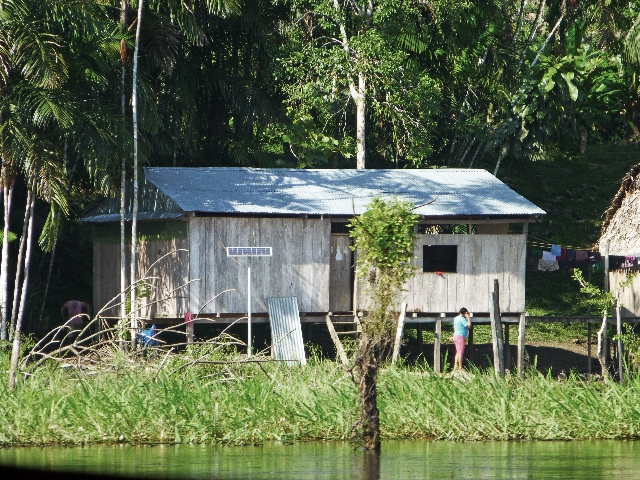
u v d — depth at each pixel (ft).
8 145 232.73
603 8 353.31
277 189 277.85
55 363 194.59
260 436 157.17
